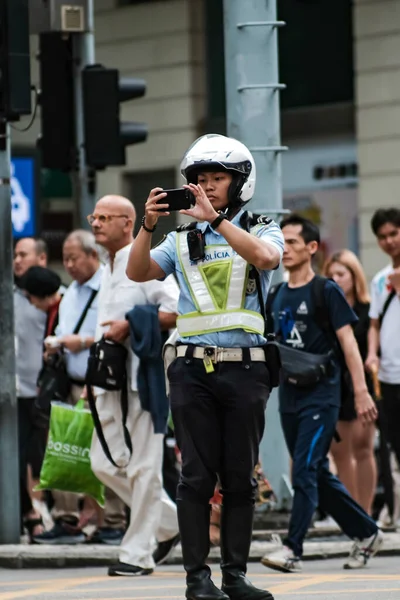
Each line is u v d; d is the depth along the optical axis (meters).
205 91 42.94
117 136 22.91
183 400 12.57
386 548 19.55
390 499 22.42
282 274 21.50
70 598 14.28
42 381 20.14
